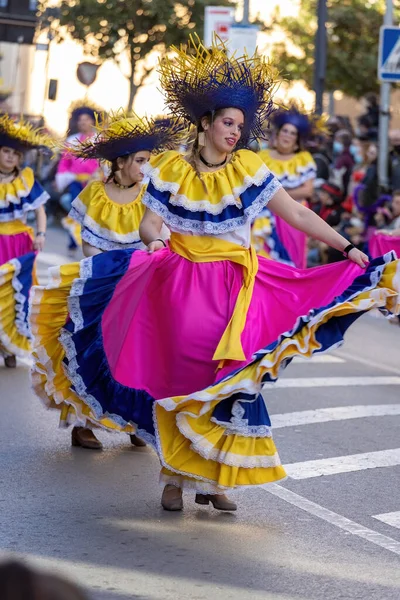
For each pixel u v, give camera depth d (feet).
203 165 17.99
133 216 24.38
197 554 16.33
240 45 56.49
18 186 31.83
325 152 55.01
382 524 18.53
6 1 66.18
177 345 18.08
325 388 31.83
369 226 50.65
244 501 19.60
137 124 23.59
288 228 40.45
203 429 17.47
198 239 18.19
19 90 65.98
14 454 22.07
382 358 38.27
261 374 17.06
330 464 22.67
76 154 24.18
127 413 19.44
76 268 19.81
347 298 17.34
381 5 91.04
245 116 17.83
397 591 15.11
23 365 32.65
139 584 14.85
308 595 14.74
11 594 5.67
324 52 60.29
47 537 16.79
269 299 18.47
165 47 84.94
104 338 19.60
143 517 18.15
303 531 17.88
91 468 21.26
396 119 91.76
